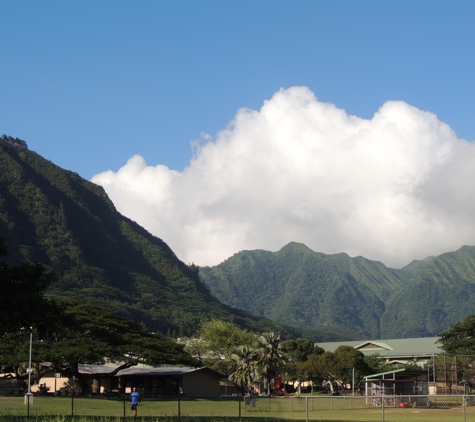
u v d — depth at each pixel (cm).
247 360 9712
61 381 9794
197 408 6144
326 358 11525
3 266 3766
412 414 5384
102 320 8362
